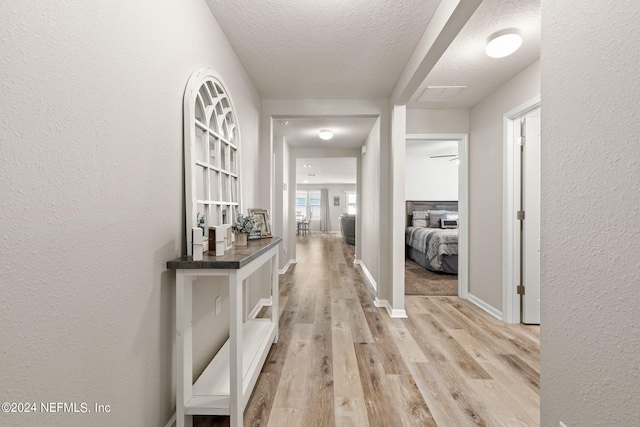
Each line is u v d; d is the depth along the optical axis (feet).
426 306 10.93
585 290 2.41
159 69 4.00
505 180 9.39
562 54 2.61
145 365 3.71
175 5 4.44
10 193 2.11
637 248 2.00
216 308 6.23
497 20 6.29
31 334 2.28
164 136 4.12
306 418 4.83
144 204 3.67
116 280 3.19
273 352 7.16
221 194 5.95
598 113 2.28
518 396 5.45
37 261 2.32
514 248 9.30
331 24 6.45
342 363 6.63
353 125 14.42
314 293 12.59
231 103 6.73
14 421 2.18
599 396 2.29
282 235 16.34
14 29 2.12
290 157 19.95
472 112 11.50
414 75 7.64
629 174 2.04
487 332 8.48
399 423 4.73
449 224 20.62
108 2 3.04
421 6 5.88
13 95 2.12
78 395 2.72
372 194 14.66
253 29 6.58
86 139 2.77
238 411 4.19
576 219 2.49
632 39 2.02
